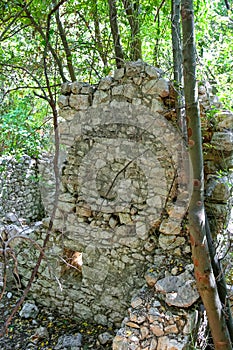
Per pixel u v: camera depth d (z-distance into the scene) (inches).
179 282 135.3
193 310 129.4
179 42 131.7
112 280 158.6
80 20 216.7
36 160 252.8
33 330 161.0
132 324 130.0
